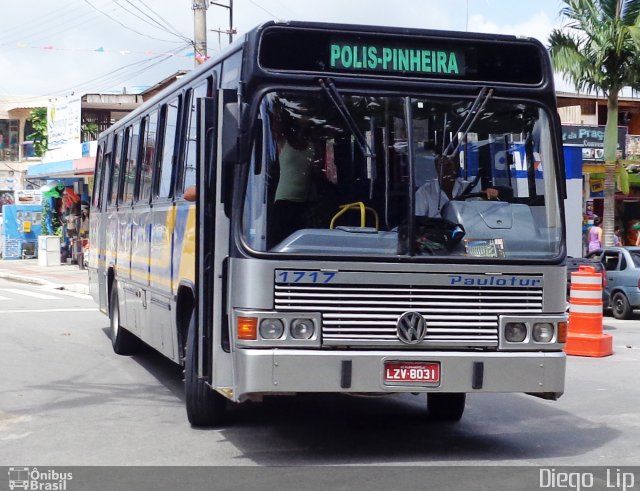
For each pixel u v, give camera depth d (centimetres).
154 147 1066
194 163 864
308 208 698
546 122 757
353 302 691
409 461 739
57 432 849
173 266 925
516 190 744
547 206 749
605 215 2580
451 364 702
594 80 2389
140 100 3641
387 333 694
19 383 1104
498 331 716
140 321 1125
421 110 727
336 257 689
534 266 727
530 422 913
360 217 704
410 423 900
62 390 1063
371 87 720
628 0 2342
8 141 4922
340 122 711
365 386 688
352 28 720
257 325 680
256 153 696
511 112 749
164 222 979
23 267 3419
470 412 962
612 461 747
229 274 709
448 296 709
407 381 695
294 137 702
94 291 1563
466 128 735
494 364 709
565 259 743
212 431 853
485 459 749
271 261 684
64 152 3428
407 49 731
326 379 682
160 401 1001
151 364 1258
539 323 726
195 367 836
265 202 692
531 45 757
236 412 944
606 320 2030
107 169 1438
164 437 828
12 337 1514
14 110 4816
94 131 3850
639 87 2447
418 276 702
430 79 733
